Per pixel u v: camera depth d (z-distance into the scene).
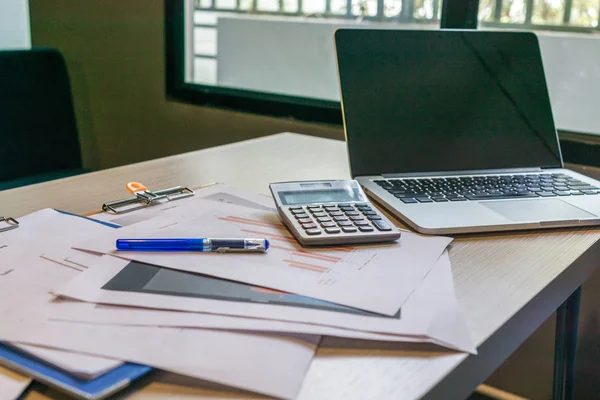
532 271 0.58
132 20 1.87
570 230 0.70
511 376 1.42
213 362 0.39
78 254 0.56
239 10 1.85
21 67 1.65
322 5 1.73
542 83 0.98
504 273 0.57
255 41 1.86
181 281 0.51
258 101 1.66
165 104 1.87
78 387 0.36
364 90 0.90
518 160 0.93
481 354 0.44
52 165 1.72
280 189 0.73
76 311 0.45
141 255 0.55
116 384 0.37
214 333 0.43
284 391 0.37
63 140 1.74
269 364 0.40
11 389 0.37
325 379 0.39
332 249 0.60
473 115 0.93
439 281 0.54
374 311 0.47
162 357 0.40
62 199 0.78
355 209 0.69
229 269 0.53
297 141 1.22
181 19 1.78
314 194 0.73
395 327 0.45
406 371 0.40
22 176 1.64
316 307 0.47
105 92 2.01
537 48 0.99
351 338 0.44
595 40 1.31
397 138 0.89
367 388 0.38
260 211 0.71
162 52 1.82
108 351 0.40
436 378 0.40
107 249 0.57
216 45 1.86
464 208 0.73
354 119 0.88
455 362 0.42
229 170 0.97
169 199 0.76
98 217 0.68
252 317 0.45
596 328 1.28
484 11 1.36
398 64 0.92
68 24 2.03
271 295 0.49
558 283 0.58
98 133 2.07
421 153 0.89
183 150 1.87
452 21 1.37
